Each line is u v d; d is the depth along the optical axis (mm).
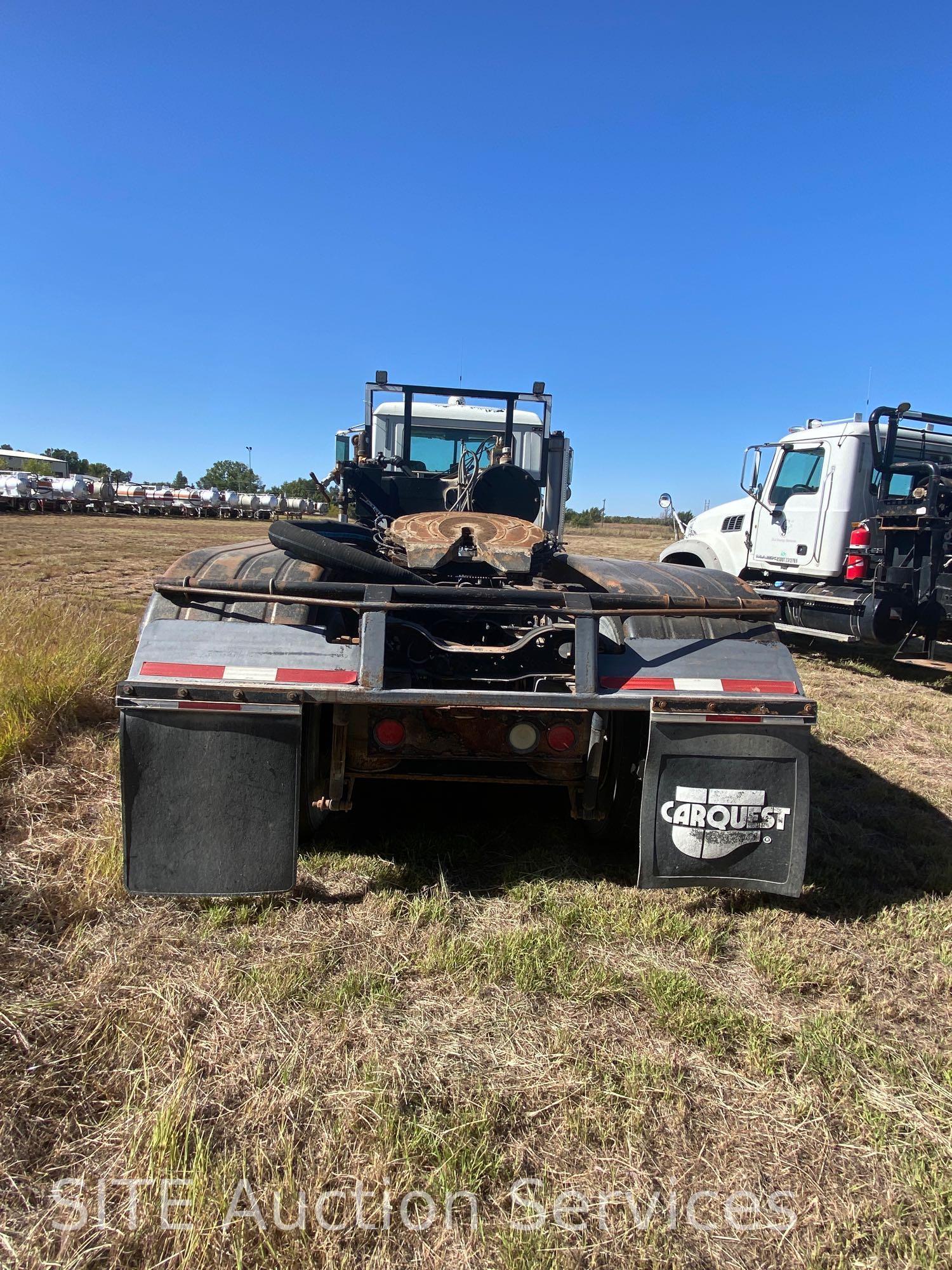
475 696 2461
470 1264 1463
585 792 2926
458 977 2324
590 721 2773
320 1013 2125
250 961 2346
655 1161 1720
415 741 2762
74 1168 1619
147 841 2430
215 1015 2092
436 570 3430
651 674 2609
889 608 7309
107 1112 1771
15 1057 1892
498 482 4602
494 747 2771
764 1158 1743
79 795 3516
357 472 4797
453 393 5754
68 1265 1417
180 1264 1432
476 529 3623
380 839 3217
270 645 2549
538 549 3514
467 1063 1972
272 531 2773
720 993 2318
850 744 5281
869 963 2545
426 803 3631
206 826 2436
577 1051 2033
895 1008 2305
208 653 2496
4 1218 1503
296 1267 1433
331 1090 1854
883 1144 1779
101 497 44625
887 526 7359
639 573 3273
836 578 8172
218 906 2607
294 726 2438
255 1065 1916
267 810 2447
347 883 2855
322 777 2969
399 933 2539
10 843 2994
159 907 2604
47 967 2260
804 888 3016
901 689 7281
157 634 2545
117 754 3992
